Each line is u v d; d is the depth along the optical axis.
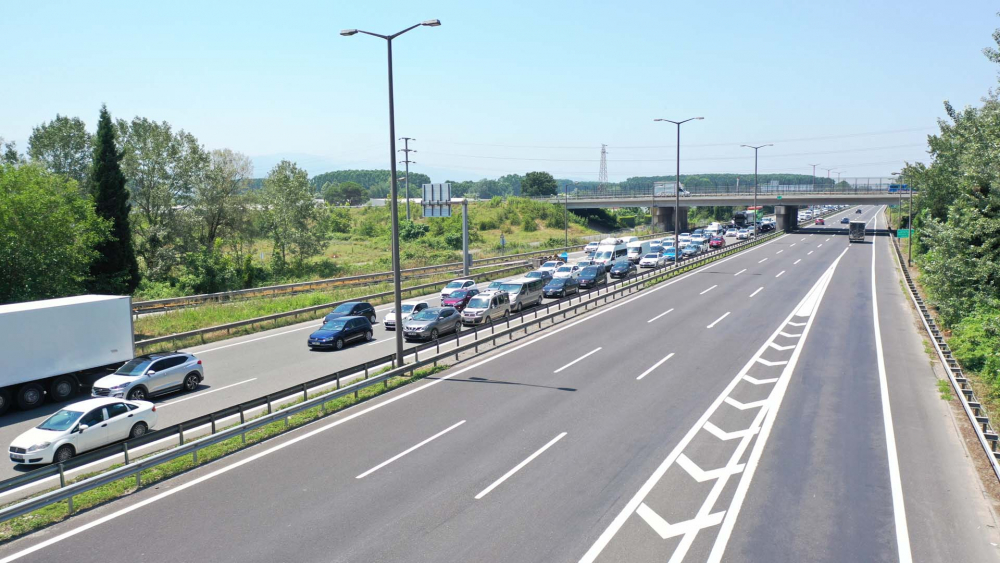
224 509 13.24
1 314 21.19
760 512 12.80
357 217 128.88
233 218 61.31
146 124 55.81
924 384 21.84
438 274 58.56
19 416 21.45
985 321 24.31
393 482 14.45
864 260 62.09
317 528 12.33
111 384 21.42
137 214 54.03
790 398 20.34
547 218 122.88
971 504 13.12
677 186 55.38
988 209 25.48
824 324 32.28
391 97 23.36
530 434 17.41
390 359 23.55
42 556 11.45
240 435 17.61
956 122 40.81
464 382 23.03
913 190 66.62
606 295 40.72
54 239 32.75
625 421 18.36
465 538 11.84
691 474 14.65
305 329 36.16
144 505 13.53
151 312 40.69
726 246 75.06
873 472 14.70
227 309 39.78
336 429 18.27
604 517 12.62
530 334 31.62
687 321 33.75
